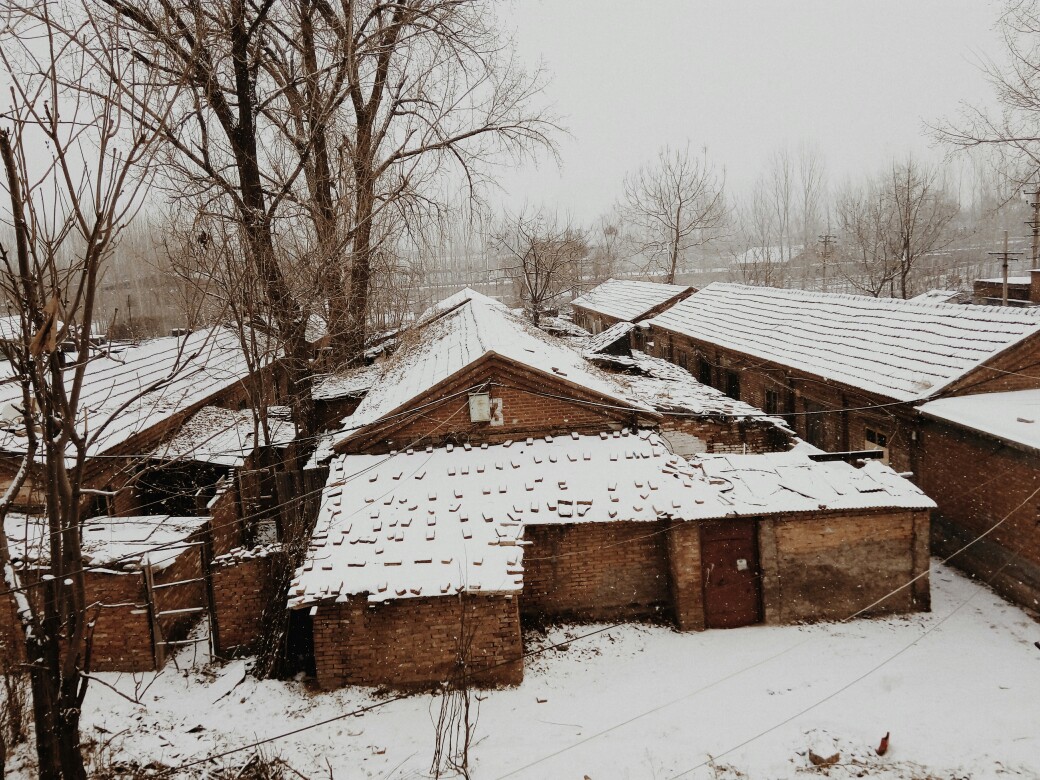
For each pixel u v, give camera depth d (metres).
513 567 12.16
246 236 14.77
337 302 18.44
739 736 10.75
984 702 11.16
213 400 21.72
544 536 14.00
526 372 14.73
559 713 11.41
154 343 25.41
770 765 10.16
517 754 10.45
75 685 7.65
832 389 20.86
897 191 47.69
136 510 17.36
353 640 12.09
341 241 17.53
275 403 25.28
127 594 12.60
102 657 12.65
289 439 18.92
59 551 7.39
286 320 15.77
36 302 6.83
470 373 14.67
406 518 13.20
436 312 26.91
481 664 12.16
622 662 12.81
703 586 13.77
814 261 71.94
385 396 17.36
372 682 12.18
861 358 20.33
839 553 13.72
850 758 10.22
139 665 12.74
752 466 14.95
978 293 36.81
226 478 16.81
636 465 14.35
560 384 14.84
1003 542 14.49
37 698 7.54
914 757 10.16
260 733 10.99
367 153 20.17
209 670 12.86
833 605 13.84
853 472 14.44
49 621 7.48
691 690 11.88
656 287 44.06
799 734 10.73
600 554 14.11
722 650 13.02
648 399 18.19
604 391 15.12
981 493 15.05
